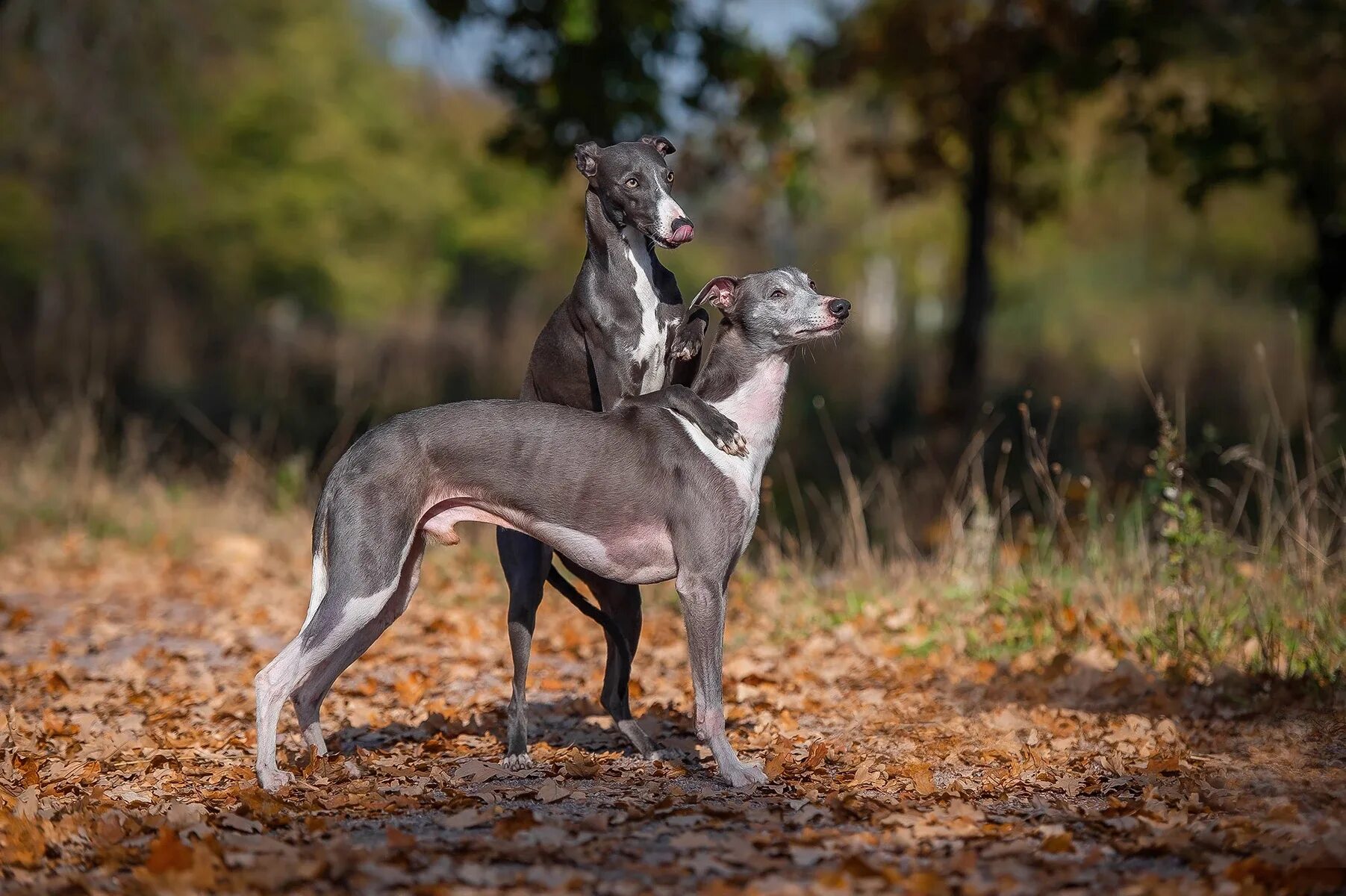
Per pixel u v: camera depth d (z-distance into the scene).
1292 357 26.28
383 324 57.25
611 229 7.51
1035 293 46.53
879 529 14.80
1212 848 5.67
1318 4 20.70
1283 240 35.25
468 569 14.18
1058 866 5.46
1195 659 9.32
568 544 7.20
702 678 7.02
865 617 11.37
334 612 6.85
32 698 9.60
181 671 10.62
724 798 6.65
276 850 5.70
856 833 5.90
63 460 18.12
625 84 19.39
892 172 24.64
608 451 7.09
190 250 49.62
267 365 39.03
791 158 21.66
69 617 12.77
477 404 7.20
